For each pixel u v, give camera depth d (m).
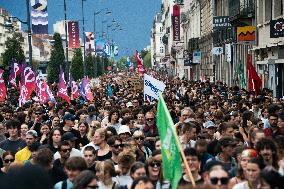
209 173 12.81
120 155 17.97
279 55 71.12
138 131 23.66
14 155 20.88
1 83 52.22
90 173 13.08
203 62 161.38
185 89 85.75
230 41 106.06
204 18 159.62
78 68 192.25
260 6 79.62
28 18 65.31
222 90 75.06
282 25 60.31
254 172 14.02
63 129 27.66
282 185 11.18
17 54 143.75
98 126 28.02
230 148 18.83
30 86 49.84
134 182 13.69
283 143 16.77
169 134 14.25
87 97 62.09
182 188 7.43
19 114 34.62
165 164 14.51
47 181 6.23
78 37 118.81
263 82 81.31
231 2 104.56
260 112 38.25
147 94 40.31
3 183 6.18
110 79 160.25
